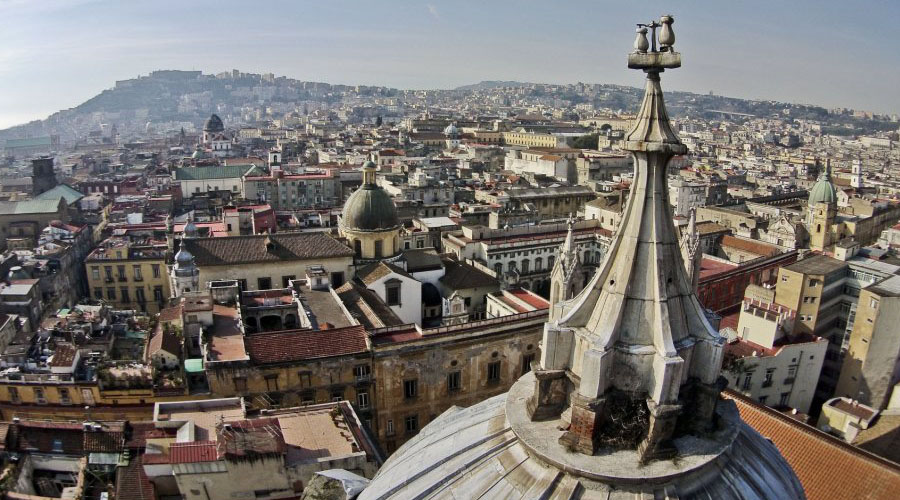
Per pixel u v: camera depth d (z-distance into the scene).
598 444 19.19
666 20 18.42
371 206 104.94
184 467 45.53
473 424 23.39
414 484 21.44
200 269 93.88
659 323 18.77
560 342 20.19
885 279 91.06
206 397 68.25
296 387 71.00
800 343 80.81
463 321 89.12
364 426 57.00
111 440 52.59
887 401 86.62
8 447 52.22
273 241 100.25
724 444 19.28
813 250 133.62
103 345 80.56
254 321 85.44
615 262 20.02
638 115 19.44
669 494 17.92
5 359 75.81
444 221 142.88
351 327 75.50
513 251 129.38
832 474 47.12
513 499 18.77
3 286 110.94
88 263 127.75
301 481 47.56
